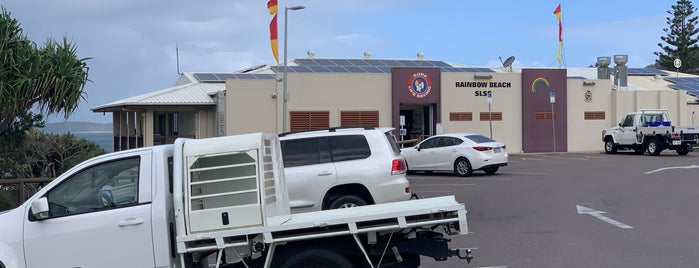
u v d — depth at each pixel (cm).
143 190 673
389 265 721
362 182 1146
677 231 1158
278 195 749
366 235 689
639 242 1063
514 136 3666
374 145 1173
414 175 2402
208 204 666
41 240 669
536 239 1112
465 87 3581
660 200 1570
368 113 3444
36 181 1356
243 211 657
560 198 1641
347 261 680
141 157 683
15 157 1866
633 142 3400
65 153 2052
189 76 3959
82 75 1377
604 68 4059
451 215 673
